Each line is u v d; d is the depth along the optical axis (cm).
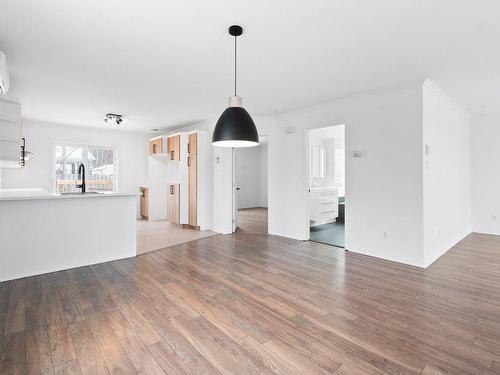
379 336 207
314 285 303
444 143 439
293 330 215
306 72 331
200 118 594
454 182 486
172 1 195
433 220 396
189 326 220
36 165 630
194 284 305
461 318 233
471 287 298
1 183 589
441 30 236
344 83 370
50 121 623
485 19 218
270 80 358
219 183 589
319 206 662
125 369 171
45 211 342
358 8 204
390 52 278
